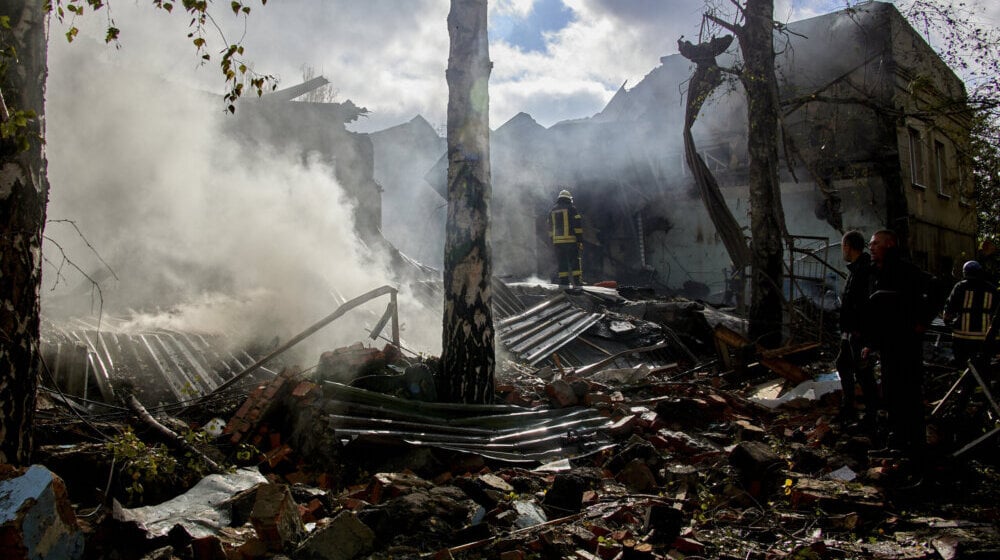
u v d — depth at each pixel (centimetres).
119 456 414
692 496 465
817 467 515
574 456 580
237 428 538
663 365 1058
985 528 390
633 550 352
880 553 364
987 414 561
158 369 673
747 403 734
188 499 403
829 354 996
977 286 758
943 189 2364
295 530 354
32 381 352
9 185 335
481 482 468
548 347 1048
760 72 1034
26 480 276
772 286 1016
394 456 522
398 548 346
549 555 352
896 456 504
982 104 1000
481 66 666
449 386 653
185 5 346
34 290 351
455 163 660
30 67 346
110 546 312
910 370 491
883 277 511
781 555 366
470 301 654
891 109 1103
